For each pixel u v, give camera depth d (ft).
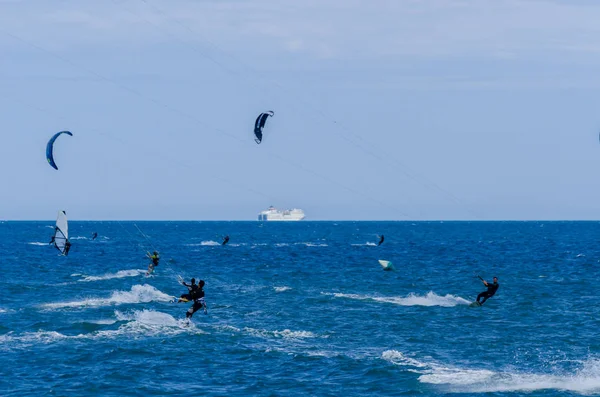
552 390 267.80
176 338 353.72
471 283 647.56
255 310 453.58
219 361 309.63
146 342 343.46
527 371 295.28
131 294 521.24
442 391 266.16
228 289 577.02
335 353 325.62
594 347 343.46
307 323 404.57
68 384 272.72
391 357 316.40
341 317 427.33
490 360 314.76
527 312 455.63
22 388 267.18
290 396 260.62
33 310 435.94
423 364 304.91
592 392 265.95
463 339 361.51
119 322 391.45
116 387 269.85
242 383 276.62
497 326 401.29
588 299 524.11
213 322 404.36
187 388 270.05
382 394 263.08
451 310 462.60
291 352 326.44
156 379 281.13
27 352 321.73
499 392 264.93
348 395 261.85
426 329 389.60
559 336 371.15
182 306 463.01
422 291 577.84
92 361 306.76
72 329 374.63
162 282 624.18
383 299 515.91
